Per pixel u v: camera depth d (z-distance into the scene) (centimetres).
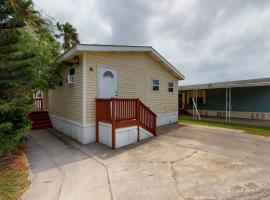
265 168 425
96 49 705
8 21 518
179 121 1312
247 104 1419
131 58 917
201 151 569
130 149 609
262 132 873
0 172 421
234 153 546
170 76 1243
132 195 314
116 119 635
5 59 505
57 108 988
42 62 757
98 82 750
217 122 1234
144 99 1002
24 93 552
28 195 319
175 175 394
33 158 534
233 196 302
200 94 1748
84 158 529
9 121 533
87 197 311
